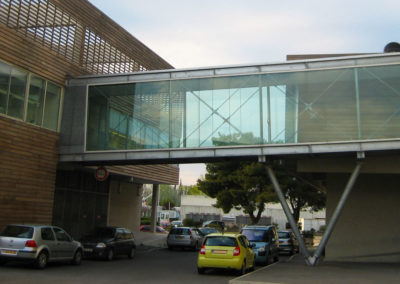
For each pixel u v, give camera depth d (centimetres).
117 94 1877
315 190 3391
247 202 3528
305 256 1606
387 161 1734
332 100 1630
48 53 1817
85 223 2483
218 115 1733
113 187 2888
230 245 1362
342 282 1100
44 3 1792
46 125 1814
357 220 1903
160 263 1744
